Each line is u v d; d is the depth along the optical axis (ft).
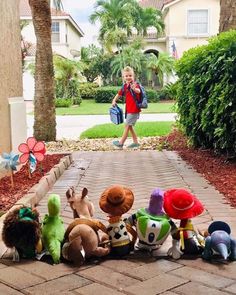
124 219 11.72
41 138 35.86
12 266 10.80
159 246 11.57
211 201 16.67
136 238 11.53
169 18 117.60
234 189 18.35
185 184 19.83
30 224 10.99
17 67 22.90
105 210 11.32
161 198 11.28
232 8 31.27
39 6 34.01
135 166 24.59
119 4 124.36
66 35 123.54
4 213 14.30
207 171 22.56
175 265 10.73
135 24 127.13
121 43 119.14
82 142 35.40
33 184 18.52
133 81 31.32
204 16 116.57
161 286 9.60
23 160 19.15
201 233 11.88
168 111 72.33
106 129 41.52
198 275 10.15
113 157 27.94
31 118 67.36
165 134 38.60
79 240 10.73
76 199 11.99
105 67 119.96
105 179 21.25
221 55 23.39
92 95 111.24
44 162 23.59
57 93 93.56
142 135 38.73
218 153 26.61
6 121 20.98
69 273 10.36
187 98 29.07
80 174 22.53
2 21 20.49
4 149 20.56
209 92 25.16
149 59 113.50
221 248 10.64
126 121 31.60
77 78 95.55
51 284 9.77
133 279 9.98
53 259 10.92
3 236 11.07
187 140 31.12
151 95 101.40
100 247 11.03
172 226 11.37
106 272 10.37
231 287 9.53
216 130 23.77
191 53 28.48
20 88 23.39
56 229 11.23
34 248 11.14
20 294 9.33
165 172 22.75
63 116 66.85
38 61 35.27
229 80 22.72
